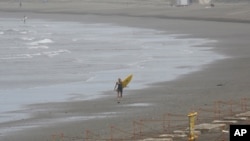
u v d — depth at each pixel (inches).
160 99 6934.1
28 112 6476.4
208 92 7293.3
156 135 4805.6
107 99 7101.4
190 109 6067.9
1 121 6023.6
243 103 6200.8
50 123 5866.1
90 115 6176.2
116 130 5226.4
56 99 7229.3
